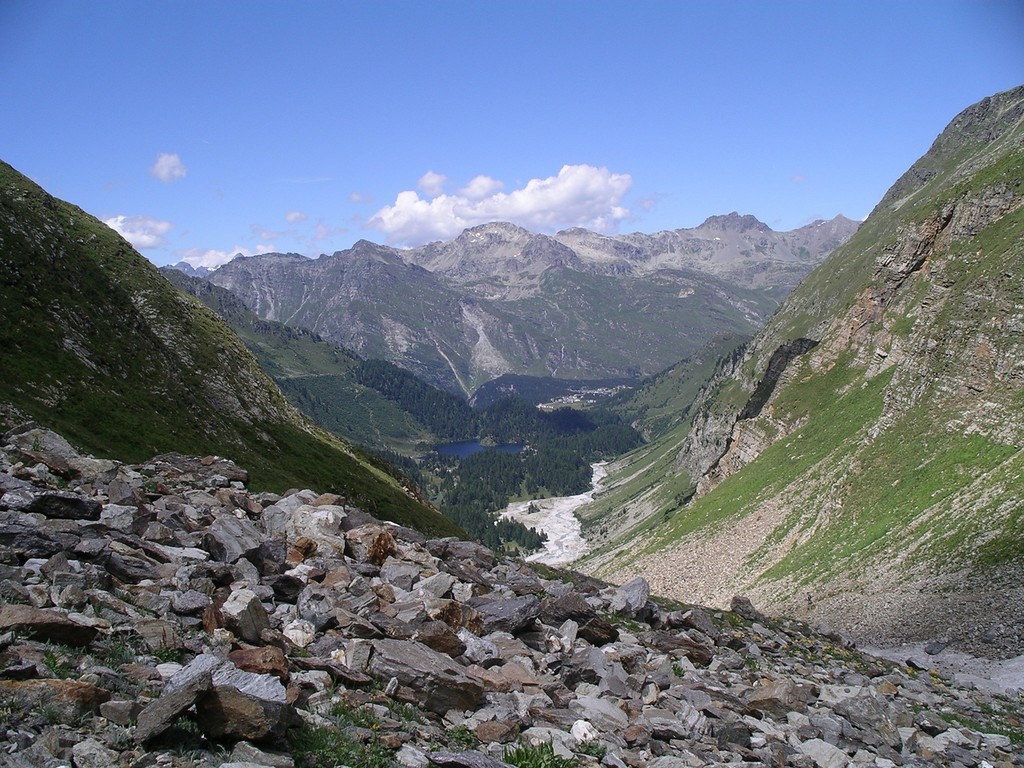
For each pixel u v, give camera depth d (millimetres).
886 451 86625
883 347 127188
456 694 13922
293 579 17469
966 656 44875
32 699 9477
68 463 22219
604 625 20344
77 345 81125
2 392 62562
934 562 59188
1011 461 63719
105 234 126188
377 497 112062
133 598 14141
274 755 9867
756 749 15078
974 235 111125
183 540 18406
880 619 56250
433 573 21531
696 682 18078
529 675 15945
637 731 14047
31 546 14508
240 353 127812
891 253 145250
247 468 89250
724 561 105688
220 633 13469
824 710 18328
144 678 11172
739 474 143000
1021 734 20688
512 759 12086
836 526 83938
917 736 18234
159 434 78812
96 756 8781
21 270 82062
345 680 13305
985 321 81875
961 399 80625
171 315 116188
